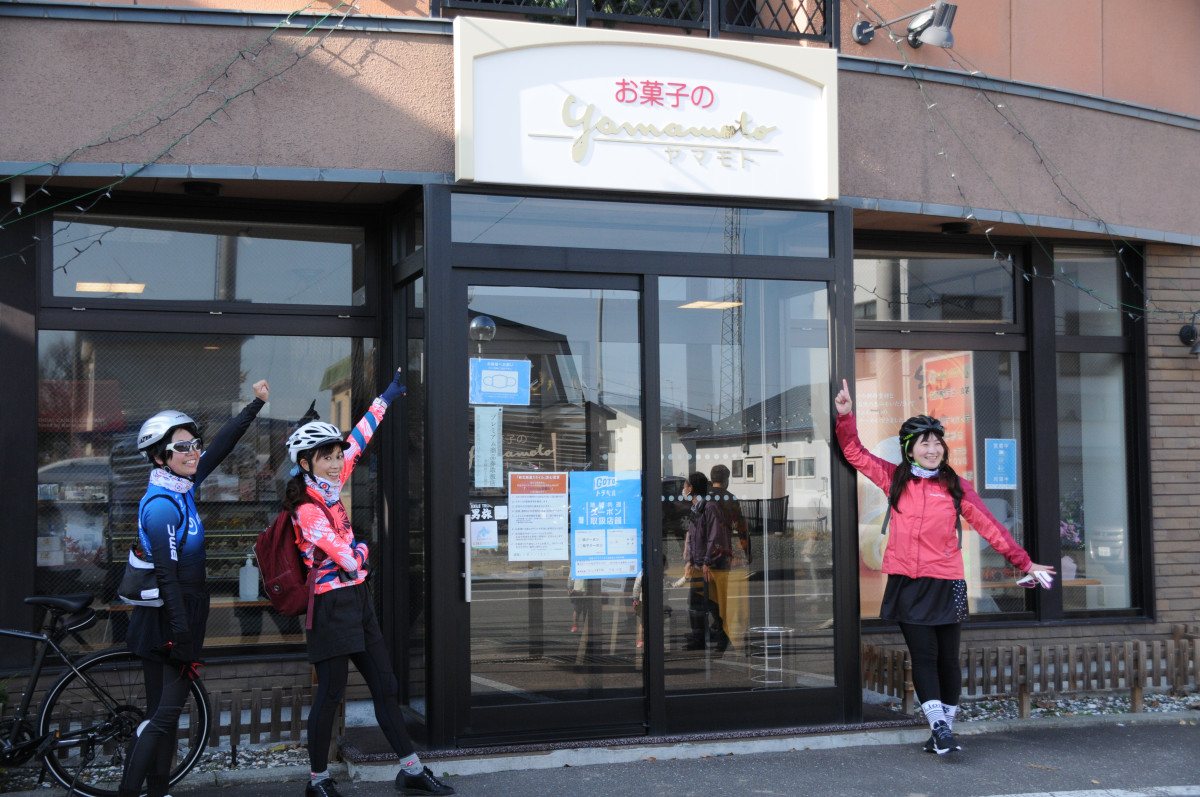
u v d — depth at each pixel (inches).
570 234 238.7
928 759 233.1
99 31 231.3
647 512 239.5
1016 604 319.3
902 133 280.4
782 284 254.1
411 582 246.8
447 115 242.4
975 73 288.2
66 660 210.7
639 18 254.4
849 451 247.9
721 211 249.3
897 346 312.3
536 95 235.0
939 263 318.3
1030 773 221.8
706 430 247.0
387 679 203.9
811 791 208.8
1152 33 324.2
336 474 203.2
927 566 235.1
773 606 248.5
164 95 232.8
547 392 236.5
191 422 191.9
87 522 248.5
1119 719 268.1
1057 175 301.3
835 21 272.7
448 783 212.7
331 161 237.5
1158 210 318.0
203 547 195.3
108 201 251.1
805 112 252.5
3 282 241.0
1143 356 327.3
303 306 264.1
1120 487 328.8
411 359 246.1
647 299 242.2
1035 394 319.9
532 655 231.3
